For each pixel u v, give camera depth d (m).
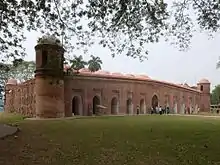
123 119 32.25
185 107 73.75
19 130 21.33
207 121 29.17
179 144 14.88
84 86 49.44
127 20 14.82
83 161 11.44
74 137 17.55
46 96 42.22
